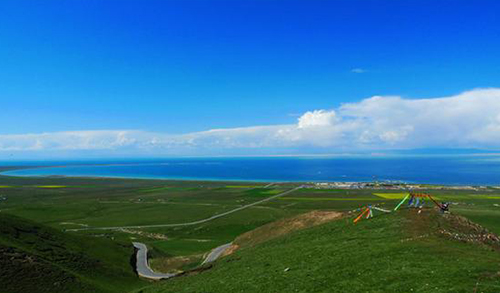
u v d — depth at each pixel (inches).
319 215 2824.8
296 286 1179.3
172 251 3858.3
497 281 903.1
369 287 1024.9
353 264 1275.8
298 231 2393.0
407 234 1561.3
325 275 1222.9
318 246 1728.6
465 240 1432.1
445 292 880.3
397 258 1236.5
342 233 1935.3
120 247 3506.4
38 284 1951.3
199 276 1803.6
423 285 952.3
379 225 1870.1
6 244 2285.9
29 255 2252.7
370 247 1464.1
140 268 3011.8
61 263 2433.6
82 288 2071.9
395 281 1024.9
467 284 905.5
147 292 1747.0
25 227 2876.5
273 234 2812.5
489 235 1662.2
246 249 2396.7
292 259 1588.3
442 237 1448.1
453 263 1094.4
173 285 1743.4
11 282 1878.7
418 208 2059.5
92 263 2650.1
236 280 1451.8
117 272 2664.9
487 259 1119.0
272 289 1211.9
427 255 1219.2
